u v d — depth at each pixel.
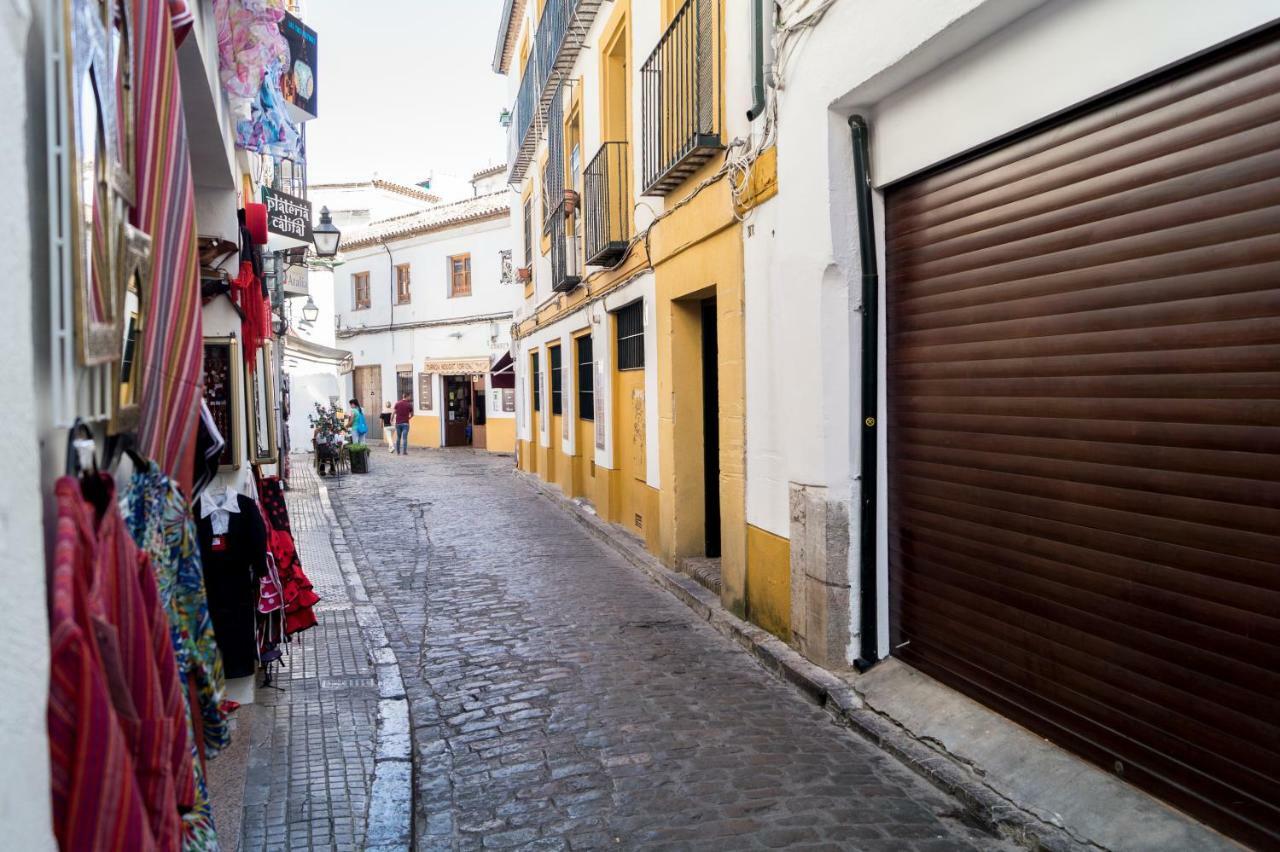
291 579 5.83
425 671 6.14
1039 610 3.96
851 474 5.30
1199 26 3.02
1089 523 3.64
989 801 3.79
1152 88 3.30
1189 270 3.14
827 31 5.16
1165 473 3.25
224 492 4.95
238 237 5.77
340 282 35.50
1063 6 3.65
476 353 29.67
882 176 5.13
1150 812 3.26
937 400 4.74
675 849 3.63
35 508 1.32
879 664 5.28
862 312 5.25
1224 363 3.01
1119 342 3.46
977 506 4.40
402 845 3.58
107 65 1.81
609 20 11.06
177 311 2.37
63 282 1.55
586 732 4.93
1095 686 3.62
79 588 1.48
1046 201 3.87
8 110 1.29
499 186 33.88
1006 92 4.02
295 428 28.23
